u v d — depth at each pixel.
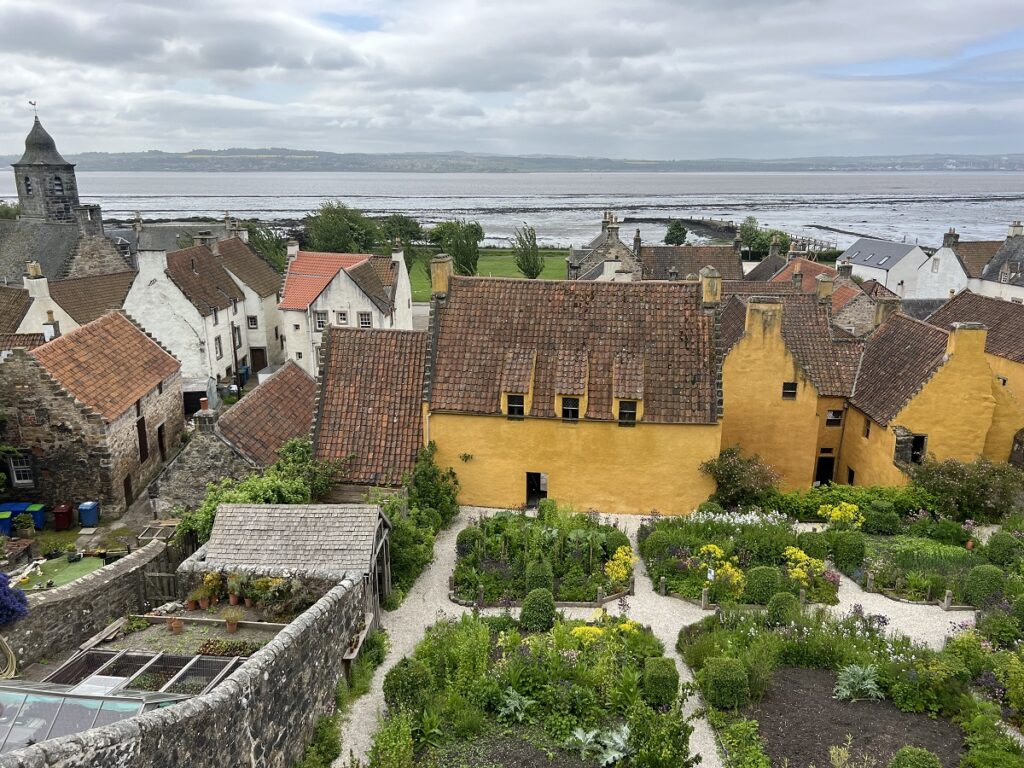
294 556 23.70
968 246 92.31
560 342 33.59
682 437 32.22
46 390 32.91
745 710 20.81
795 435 37.47
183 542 26.00
